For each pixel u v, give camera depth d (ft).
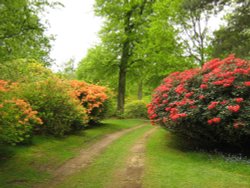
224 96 28.32
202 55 70.44
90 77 79.97
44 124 35.27
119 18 76.23
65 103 37.88
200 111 28.99
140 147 35.53
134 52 75.77
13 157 25.27
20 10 26.73
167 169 23.97
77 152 31.60
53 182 20.77
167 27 70.18
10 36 26.58
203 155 28.99
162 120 35.14
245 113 26.20
